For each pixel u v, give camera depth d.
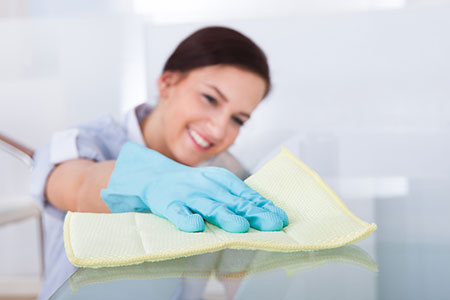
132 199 0.58
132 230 0.36
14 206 1.07
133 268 0.28
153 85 1.25
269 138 1.24
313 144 1.23
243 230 0.37
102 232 0.35
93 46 1.26
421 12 1.17
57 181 1.06
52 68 1.28
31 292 1.24
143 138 1.25
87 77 1.27
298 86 1.23
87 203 0.98
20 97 1.28
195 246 0.30
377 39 1.19
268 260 0.29
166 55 1.24
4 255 1.25
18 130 1.27
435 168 1.18
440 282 0.26
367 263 0.28
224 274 0.26
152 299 0.22
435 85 1.18
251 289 0.23
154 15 1.24
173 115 1.25
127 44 1.26
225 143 1.25
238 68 1.21
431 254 0.31
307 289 0.23
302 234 0.36
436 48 1.17
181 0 1.23
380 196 1.19
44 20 1.27
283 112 1.23
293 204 0.43
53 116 1.27
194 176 0.52
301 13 1.21
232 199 0.44
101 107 1.27
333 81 1.21
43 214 1.10
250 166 1.25
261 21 1.22
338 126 1.22
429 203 1.17
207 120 1.24
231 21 1.22
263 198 0.45
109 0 1.25
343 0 1.19
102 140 1.23
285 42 1.22
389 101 1.20
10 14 1.28
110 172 1.00
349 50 1.20
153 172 0.59
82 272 0.27
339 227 0.36
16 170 1.25
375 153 1.21
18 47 1.28
